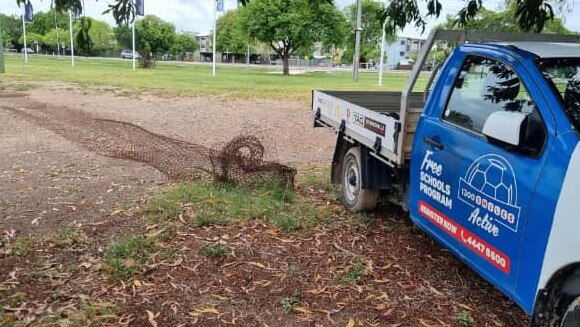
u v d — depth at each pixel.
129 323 3.71
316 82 34.84
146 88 23.33
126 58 88.69
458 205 3.84
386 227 5.67
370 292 4.20
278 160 9.45
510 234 3.27
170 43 69.50
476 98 3.93
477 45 4.17
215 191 6.77
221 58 111.81
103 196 6.73
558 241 2.87
